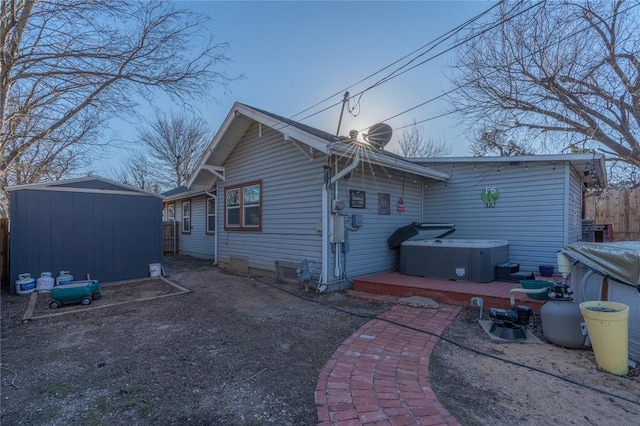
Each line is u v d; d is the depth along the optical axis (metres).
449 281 6.62
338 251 6.82
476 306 5.28
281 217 7.82
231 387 2.87
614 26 6.85
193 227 13.27
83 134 9.70
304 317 5.03
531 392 2.87
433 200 9.27
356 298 6.21
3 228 7.34
